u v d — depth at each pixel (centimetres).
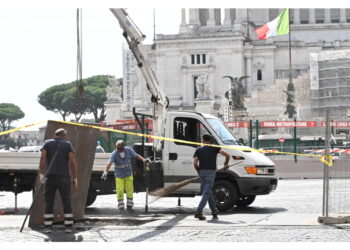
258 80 15862
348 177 4069
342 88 12794
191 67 15650
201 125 2361
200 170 1989
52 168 1703
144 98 15162
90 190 2408
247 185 2309
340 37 18762
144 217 2078
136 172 2345
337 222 1830
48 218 1723
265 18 18800
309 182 4162
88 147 1981
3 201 2939
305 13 19800
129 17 2489
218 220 1948
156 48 15825
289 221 1878
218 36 15575
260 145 5316
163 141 2389
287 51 15838
